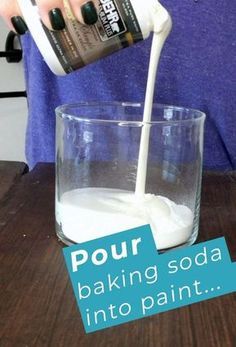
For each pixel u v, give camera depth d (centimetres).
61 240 43
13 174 60
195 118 43
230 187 57
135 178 43
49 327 31
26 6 41
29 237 44
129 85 65
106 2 40
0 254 40
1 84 132
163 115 49
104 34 41
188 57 63
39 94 68
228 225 47
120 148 42
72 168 43
